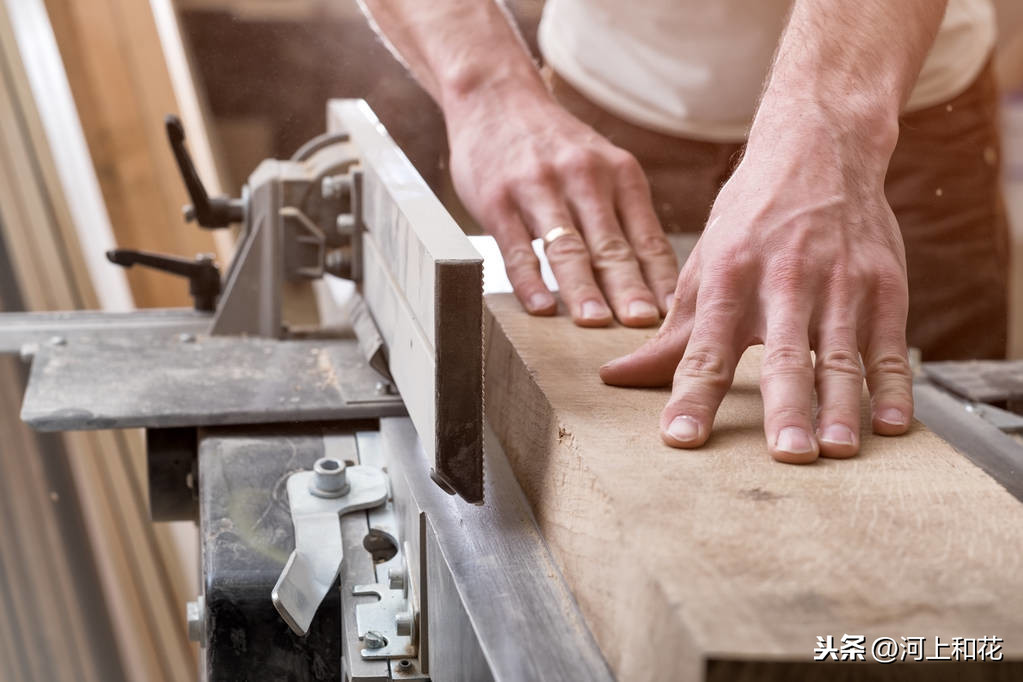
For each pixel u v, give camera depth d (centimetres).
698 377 78
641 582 60
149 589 186
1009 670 52
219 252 213
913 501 68
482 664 66
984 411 117
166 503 115
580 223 116
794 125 87
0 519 182
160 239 213
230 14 226
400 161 109
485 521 83
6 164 196
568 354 95
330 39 180
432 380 78
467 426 77
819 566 60
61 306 196
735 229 82
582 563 71
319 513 93
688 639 53
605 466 72
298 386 115
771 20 157
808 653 51
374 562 92
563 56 175
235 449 105
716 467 73
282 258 130
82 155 202
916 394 114
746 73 161
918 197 166
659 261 114
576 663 65
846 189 83
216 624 86
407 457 97
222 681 87
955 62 158
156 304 210
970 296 171
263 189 129
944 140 162
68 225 200
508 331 101
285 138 188
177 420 106
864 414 83
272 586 86
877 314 82
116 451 190
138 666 181
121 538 188
